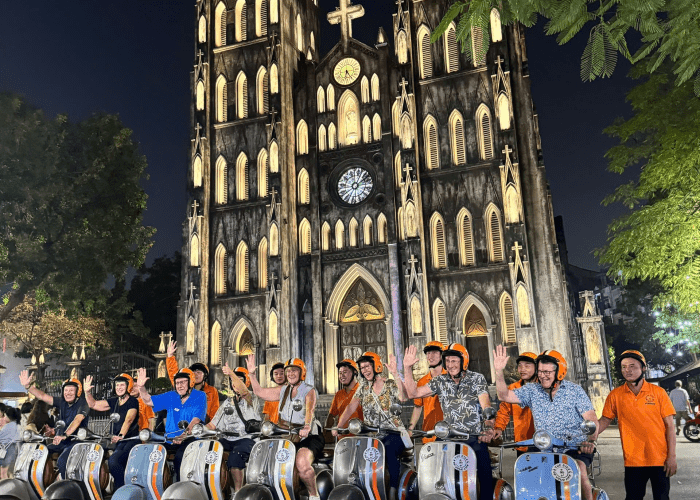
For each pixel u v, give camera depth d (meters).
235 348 41.44
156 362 40.16
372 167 41.41
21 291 38.28
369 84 42.78
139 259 44.00
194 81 45.88
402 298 38.31
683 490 12.30
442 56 41.38
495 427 9.16
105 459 10.75
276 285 40.06
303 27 49.84
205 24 46.81
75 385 11.98
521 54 40.03
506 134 38.09
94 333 47.12
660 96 19.89
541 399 7.97
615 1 5.43
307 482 9.15
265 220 42.56
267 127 43.19
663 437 8.10
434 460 8.08
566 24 5.51
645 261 18.80
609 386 34.53
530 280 36.09
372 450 8.60
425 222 39.56
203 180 43.81
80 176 40.41
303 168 43.38
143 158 44.09
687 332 34.44
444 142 40.31
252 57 45.47
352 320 40.44
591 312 35.84
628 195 20.41
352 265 40.28
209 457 9.41
